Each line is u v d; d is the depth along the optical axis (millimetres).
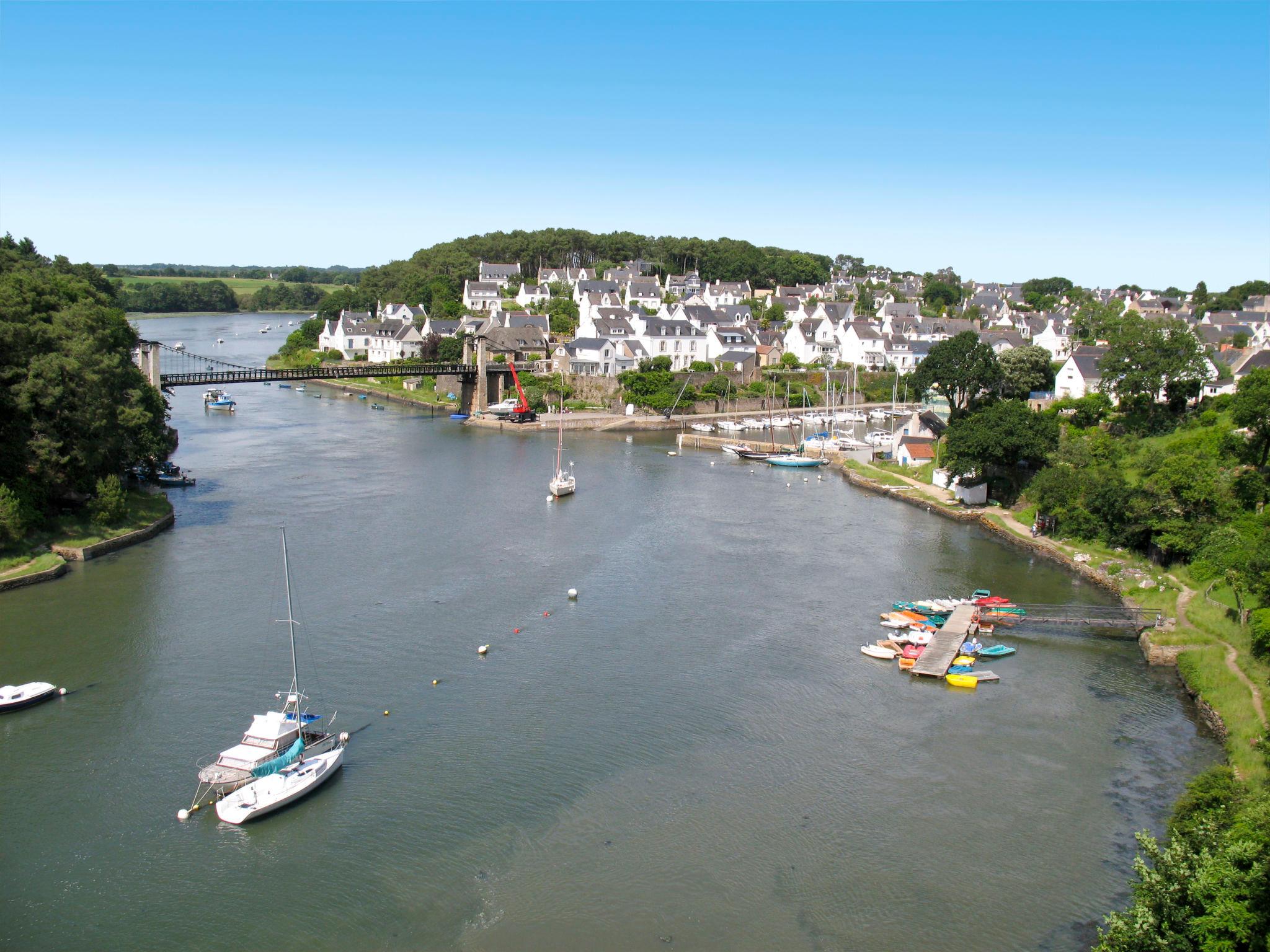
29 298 101000
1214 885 35062
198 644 71000
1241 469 94625
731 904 44375
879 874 46719
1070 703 64812
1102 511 97625
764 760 56750
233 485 125062
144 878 45625
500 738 58656
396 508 114750
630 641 73938
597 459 155250
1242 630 70875
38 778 53344
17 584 82062
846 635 76375
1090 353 159000
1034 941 42312
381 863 46938
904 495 127375
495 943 41688
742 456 160000
